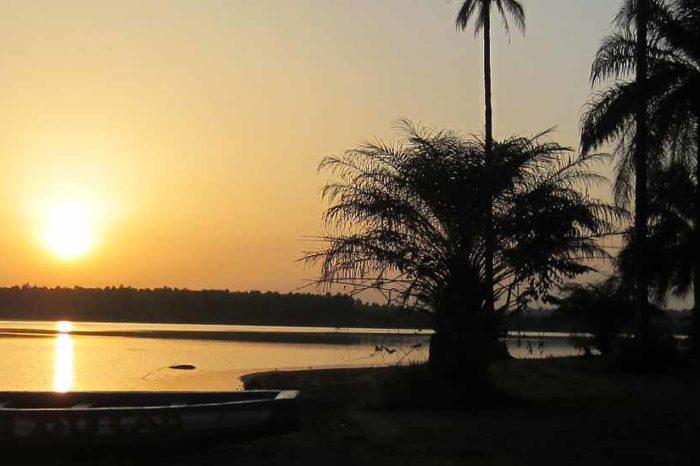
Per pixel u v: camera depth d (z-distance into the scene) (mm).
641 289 23000
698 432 11977
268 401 11438
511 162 14867
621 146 23547
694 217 24844
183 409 10859
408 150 15078
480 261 14867
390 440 11391
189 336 64500
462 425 12633
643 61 22453
